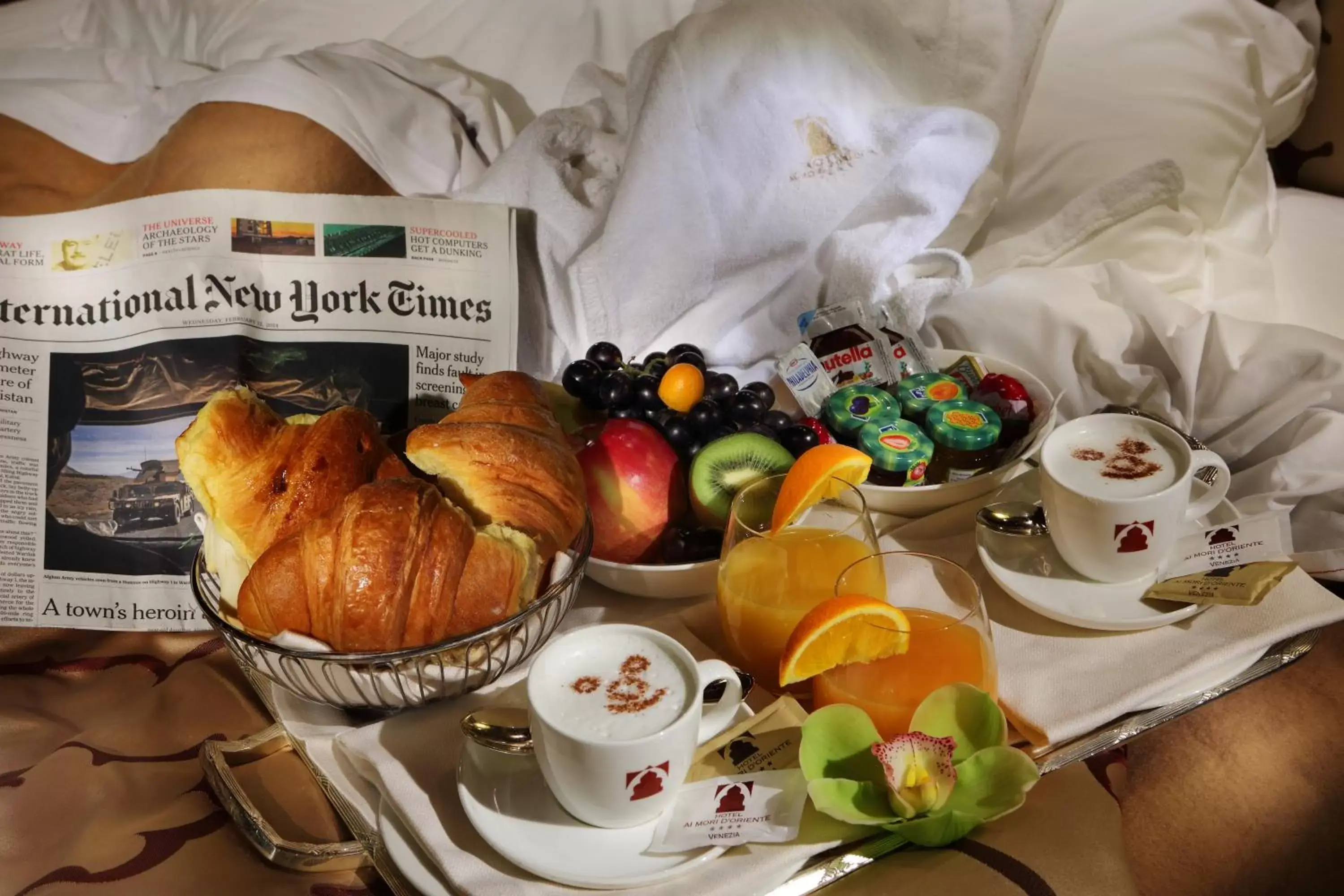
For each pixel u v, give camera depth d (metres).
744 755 0.65
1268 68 1.12
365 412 0.75
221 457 0.71
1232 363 0.91
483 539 0.67
